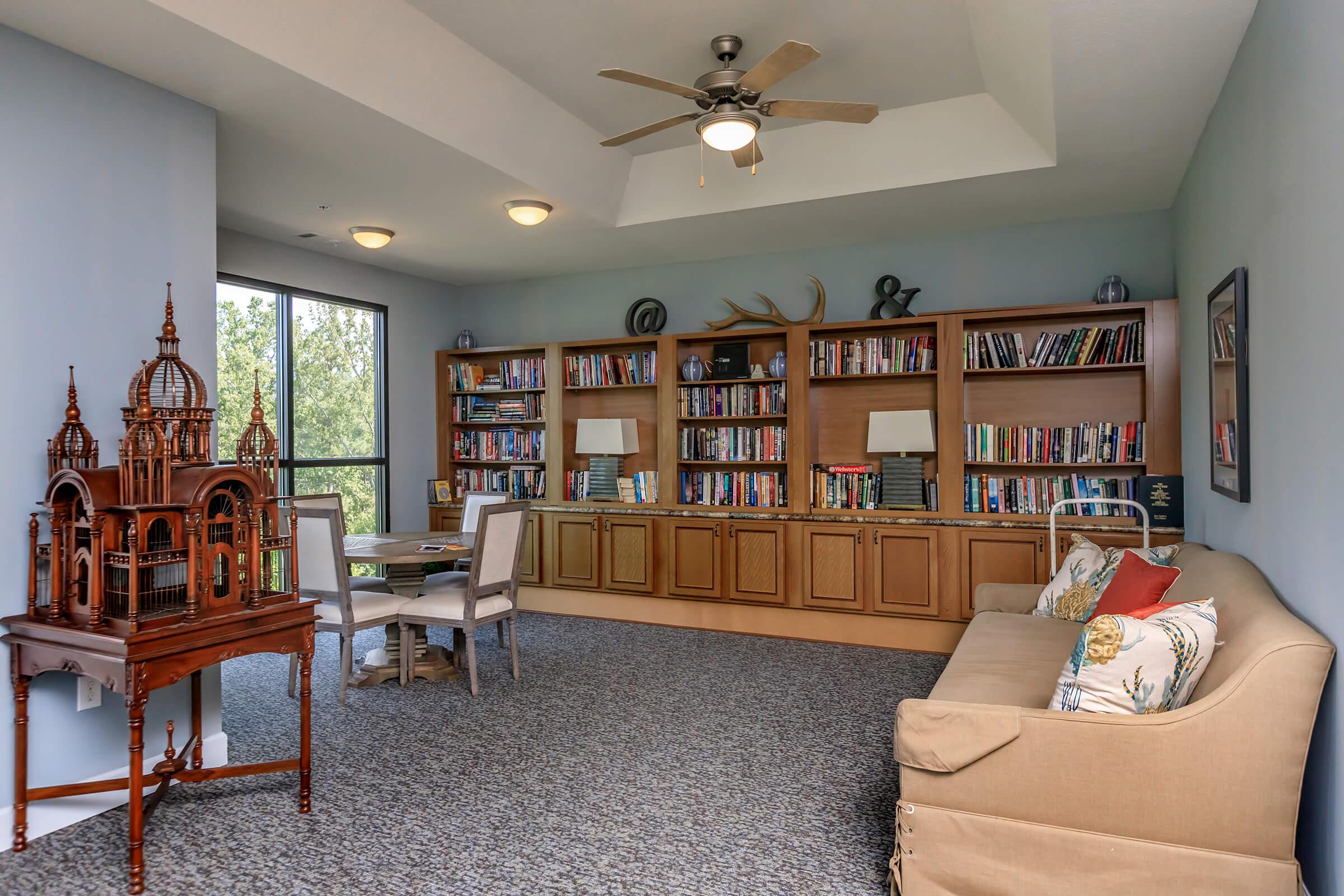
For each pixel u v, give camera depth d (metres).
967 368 4.90
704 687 4.21
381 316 6.22
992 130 4.00
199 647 2.40
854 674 4.46
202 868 2.37
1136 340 4.49
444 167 3.94
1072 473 4.89
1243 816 1.81
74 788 2.54
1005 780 2.00
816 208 4.67
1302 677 1.77
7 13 2.46
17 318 2.56
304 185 4.20
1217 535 3.31
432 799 2.83
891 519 4.99
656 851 2.46
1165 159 3.81
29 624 2.43
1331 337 1.78
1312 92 1.87
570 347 6.30
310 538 3.94
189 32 2.59
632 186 4.92
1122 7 2.38
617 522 5.84
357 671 4.36
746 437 5.61
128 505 2.36
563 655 4.89
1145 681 1.97
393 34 3.11
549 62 3.60
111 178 2.83
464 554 4.12
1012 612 3.97
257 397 2.81
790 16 3.25
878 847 2.49
